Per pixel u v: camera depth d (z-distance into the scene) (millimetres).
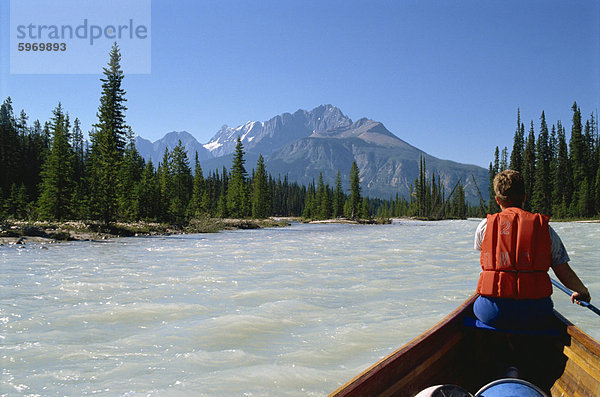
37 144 76062
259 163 79688
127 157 56000
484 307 3152
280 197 161625
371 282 9062
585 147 80562
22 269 10977
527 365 3252
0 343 4832
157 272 10500
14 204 50375
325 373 3941
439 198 124250
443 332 3334
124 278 9516
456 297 7449
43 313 6254
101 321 5824
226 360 4301
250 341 4953
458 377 3344
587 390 2521
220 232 36562
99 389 3541
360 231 40031
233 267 11508
